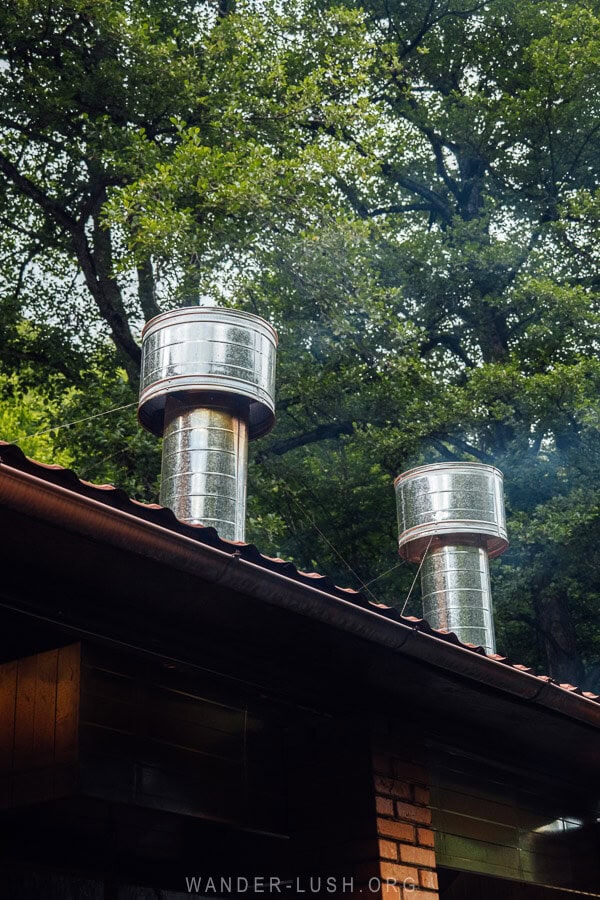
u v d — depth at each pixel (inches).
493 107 673.6
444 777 229.9
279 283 584.1
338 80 586.6
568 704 214.1
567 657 618.8
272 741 209.5
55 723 163.6
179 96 556.4
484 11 708.7
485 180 726.5
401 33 739.4
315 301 554.6
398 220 725.3
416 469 344.2
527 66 708.0
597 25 651.5
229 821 189.2
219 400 271.4
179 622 171.5
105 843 183.2
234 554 155.9
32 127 577.0
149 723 175.5
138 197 496.1
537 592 617.3
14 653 177.2
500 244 634.2
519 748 238.2
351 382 595.8
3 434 811.4
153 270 585.9
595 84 644.7
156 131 580.1
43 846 176.6
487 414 594.9
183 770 180.4
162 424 285.7
